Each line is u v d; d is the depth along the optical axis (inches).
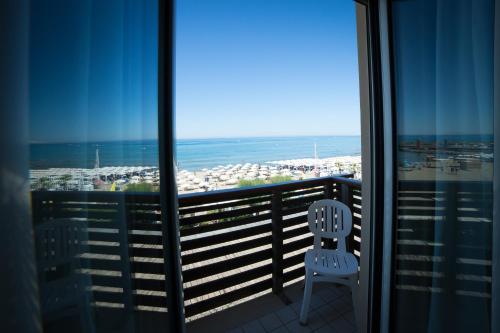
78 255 23.0
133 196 27.8
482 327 35.0
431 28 40.4
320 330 64.2
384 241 48.7
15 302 18.5
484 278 34.5
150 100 29.0
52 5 21.1
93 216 24.3
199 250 72.6
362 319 58.3
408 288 46.0
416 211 44.1
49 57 20.9
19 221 18.7
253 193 78.9
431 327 41.9
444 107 38.3
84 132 23.5
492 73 32.2
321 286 83.0
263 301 77.2
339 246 71.3
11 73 18.5
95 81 24.5
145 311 29.2
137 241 28.3
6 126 18.2
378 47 48.9
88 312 24.1
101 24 24.8
